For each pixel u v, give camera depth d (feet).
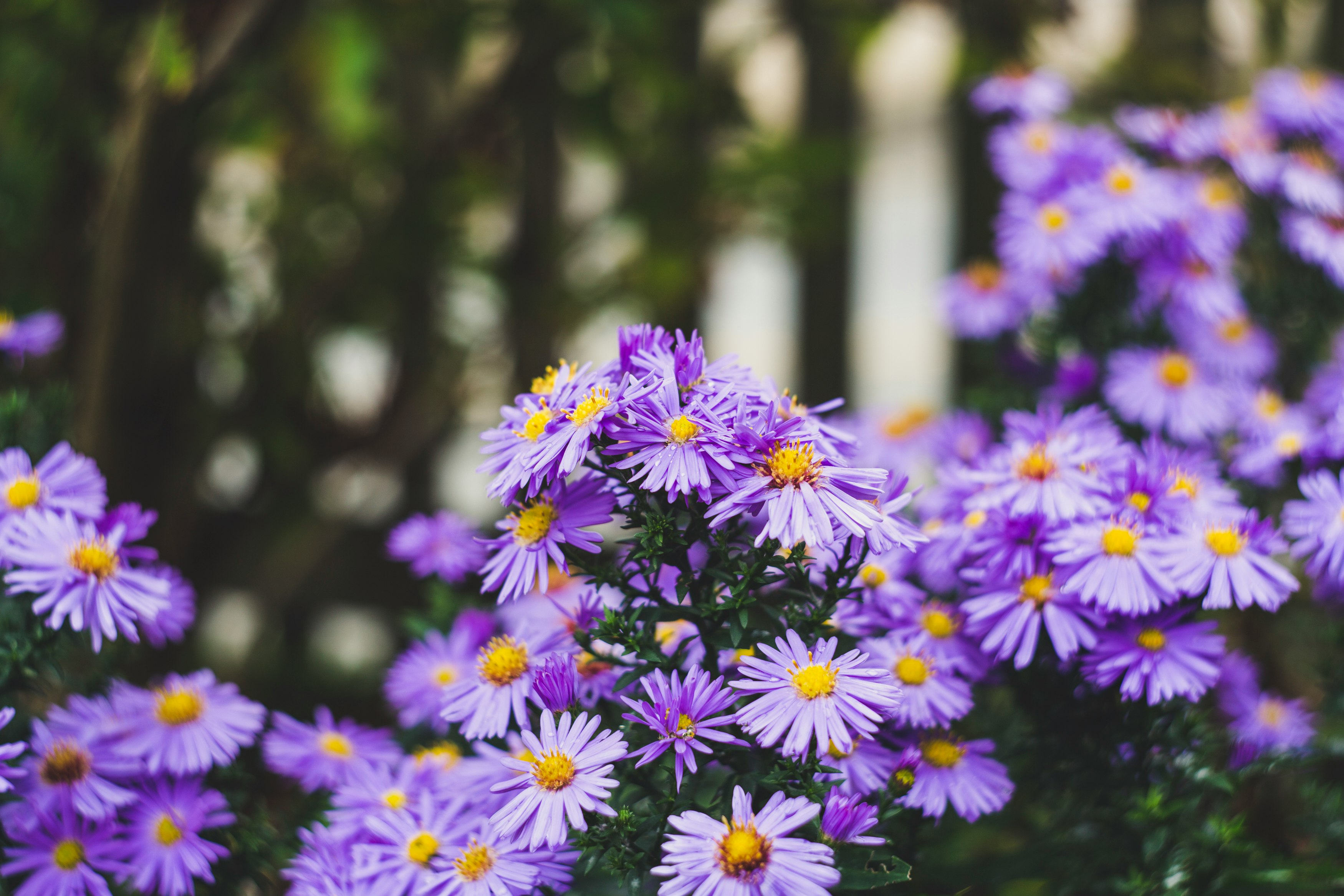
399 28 3.85
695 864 2.36
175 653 3.72
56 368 3.51
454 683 2.66
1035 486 2.63
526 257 4.48
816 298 4.94
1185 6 4.00
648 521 2.41
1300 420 2.91
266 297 4.17
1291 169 2.98
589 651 2.47
